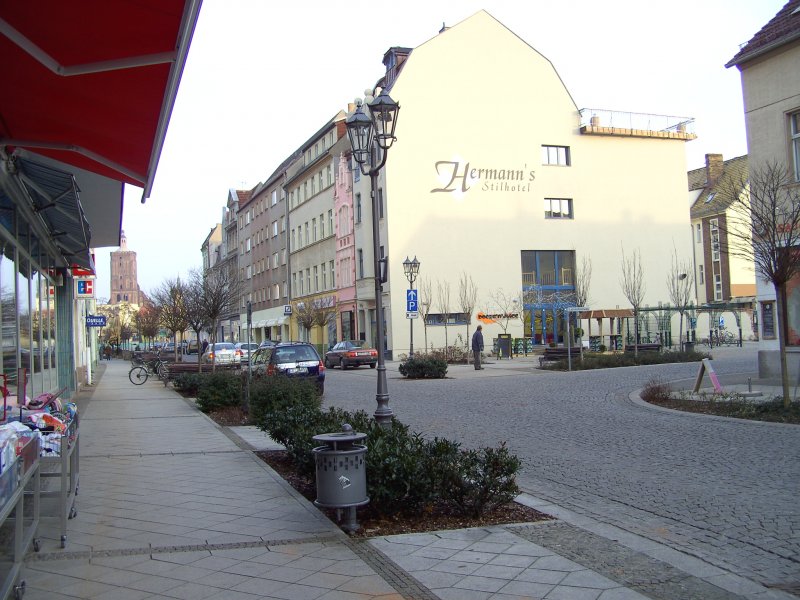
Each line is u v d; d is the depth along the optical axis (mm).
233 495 7711
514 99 45406
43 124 7145
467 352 36469
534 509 7031
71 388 21984
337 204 50812
